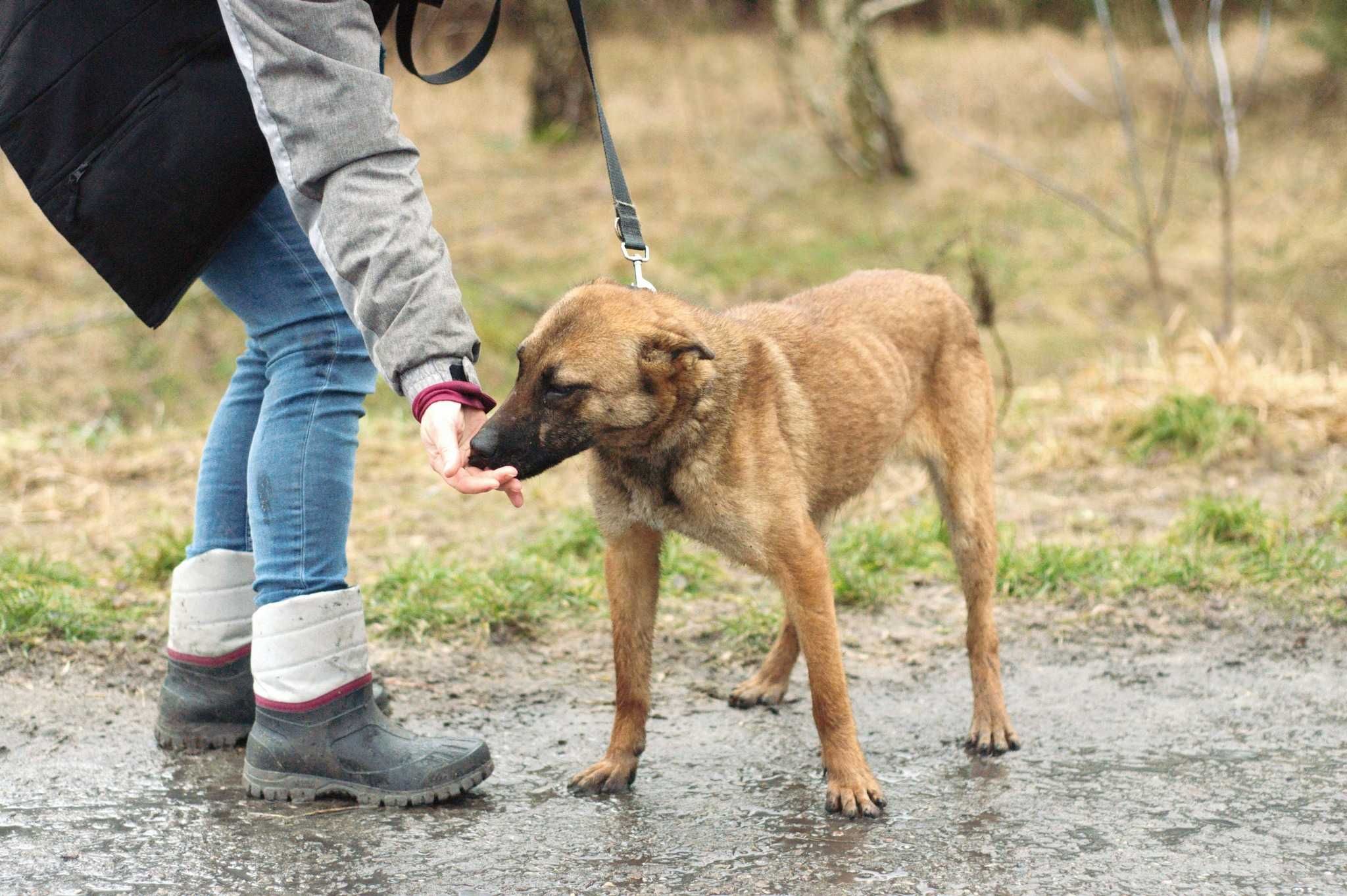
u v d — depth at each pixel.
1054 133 15.32
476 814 3.26
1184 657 4.63
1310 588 5.21
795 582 3.47
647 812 3.29
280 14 2.81
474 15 15.71
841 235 12.37
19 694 4.03
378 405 9.38
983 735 3.81
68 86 2.93
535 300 10.45
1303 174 14.44
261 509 3.28
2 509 6.13
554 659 4.62
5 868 2.87
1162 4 9.71
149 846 3.00
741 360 3.54
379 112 2.91
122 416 8.84
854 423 3.92
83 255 3.04
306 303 3.25
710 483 3.44
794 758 3.74
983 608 4.05
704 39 19.02
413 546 5.86
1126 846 3.05
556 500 6.58
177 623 3.66
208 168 2.97
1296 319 11.04
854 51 13.72
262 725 3.32
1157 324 10.97
